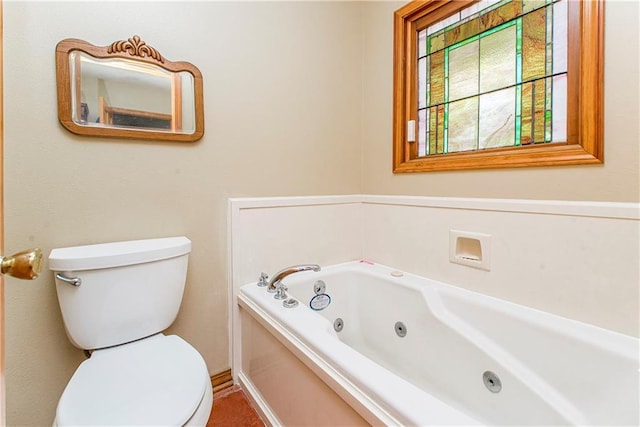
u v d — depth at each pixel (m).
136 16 1.22
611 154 1.00
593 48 1.03
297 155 1.66
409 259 1.63
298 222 1.65
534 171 1.18
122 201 1.22
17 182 1.05
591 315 1.05
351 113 1.86
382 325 1.58
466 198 1.39
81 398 0.79
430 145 1.56
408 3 1.60
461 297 1.32
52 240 1.11
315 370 0.93
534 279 1.17
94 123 1.15
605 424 0.90
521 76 1.22
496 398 1.12
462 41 1.41
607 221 1.01
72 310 1.01
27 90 1.05
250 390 1.40
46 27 1.07
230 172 1.46
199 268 1.41
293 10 1.62
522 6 1.21
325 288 1.64
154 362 0.97
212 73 1.39
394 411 0.70
